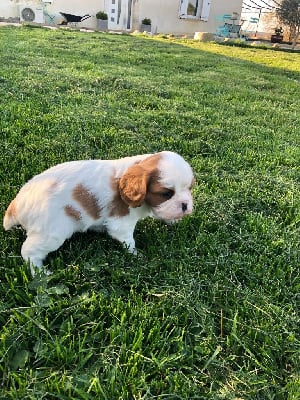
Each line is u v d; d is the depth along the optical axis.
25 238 0.45
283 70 2.07
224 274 0.44
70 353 0.32
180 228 0.51
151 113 0.96
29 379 0.30
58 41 2.03
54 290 0.38
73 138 0.74
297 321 0.39
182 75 1.54
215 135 0.87
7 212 0.43
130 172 0.41
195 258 0.46
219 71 1.75
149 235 0.49
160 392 0.31
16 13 3.24
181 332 0.36
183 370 0.33
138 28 3.87
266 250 0.49
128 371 0.32
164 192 0.41
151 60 1.79
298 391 0.32
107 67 1.48
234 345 0.36
